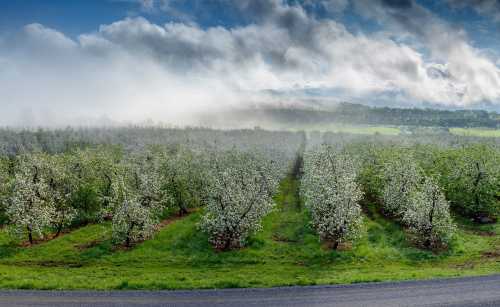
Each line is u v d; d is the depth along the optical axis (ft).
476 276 104.22
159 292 92.58
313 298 88.33
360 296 89.56
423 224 137.59
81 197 188.65
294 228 164.35
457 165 193.98
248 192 146.82
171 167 201.36
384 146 355.77
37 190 157.07
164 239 148.15
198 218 181.57
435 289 93.97
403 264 121.39
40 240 154.10
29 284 96.94
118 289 94.79
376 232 152.56
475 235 152.35
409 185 169.17
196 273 112.78
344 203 134.72
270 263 124.06
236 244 142.20
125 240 144.56
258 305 83.71
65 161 204.23
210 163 249.55
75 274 111.86
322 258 127.13
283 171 326.85
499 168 180.04
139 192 163.12
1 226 173.99
